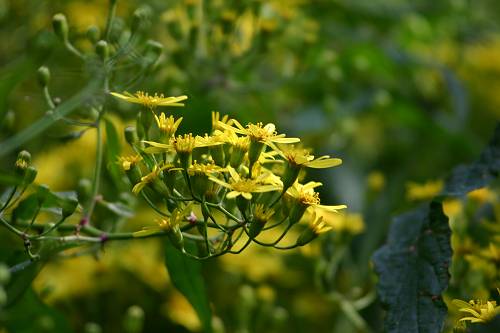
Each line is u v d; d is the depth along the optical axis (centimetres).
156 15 60
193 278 49
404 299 47
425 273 47
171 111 53
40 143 57
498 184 54
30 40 57
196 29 57
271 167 48
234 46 61
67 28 49
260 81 65
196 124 51
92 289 58
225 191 44
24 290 48
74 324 58
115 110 55
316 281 54
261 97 63
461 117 69
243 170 44
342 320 61
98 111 49
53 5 59
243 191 42
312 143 66
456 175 50
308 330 63
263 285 61
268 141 43
